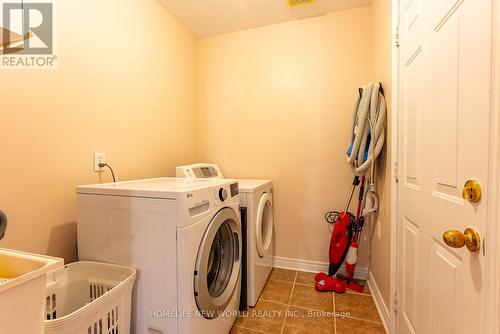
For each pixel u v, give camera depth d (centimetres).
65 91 124
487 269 58
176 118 218
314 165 218
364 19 202
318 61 215
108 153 149
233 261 145
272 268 224
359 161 172
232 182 142
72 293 108
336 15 209
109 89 149
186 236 98
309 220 221
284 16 215
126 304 97
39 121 114
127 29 163
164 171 202
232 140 242
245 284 164
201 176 198
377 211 175
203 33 242
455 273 74
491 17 57
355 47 205
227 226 139
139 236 104
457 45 72
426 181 95
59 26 121
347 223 192
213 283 133
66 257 125
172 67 212
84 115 134
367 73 202
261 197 185
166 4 196
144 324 104
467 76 67
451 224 76
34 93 112
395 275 133
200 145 252
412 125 109
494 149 56
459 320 72
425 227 96
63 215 124
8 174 103
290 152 225
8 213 103
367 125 166
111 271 108
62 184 123
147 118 182
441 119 83
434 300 89
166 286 100
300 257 224
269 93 229
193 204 103
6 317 50
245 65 236
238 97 239
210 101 248
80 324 77
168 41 207
